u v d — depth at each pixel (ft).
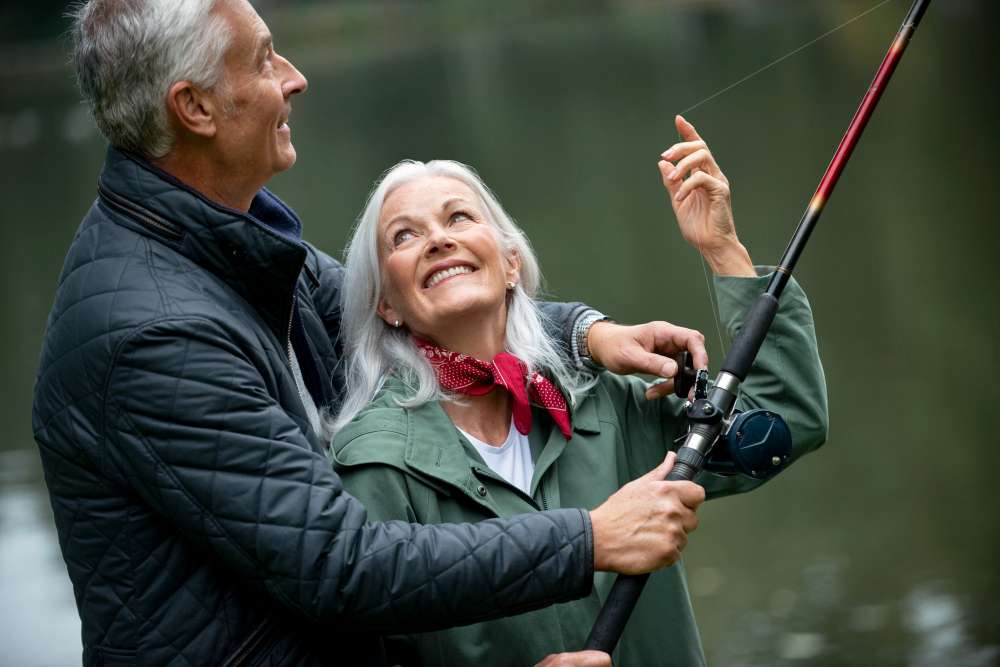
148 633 17.19
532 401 20.83
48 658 39.65
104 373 16.74
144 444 16.65
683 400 21.76
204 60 17.57
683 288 76.38
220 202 18.54
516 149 140.97
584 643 19.72
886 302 69.56
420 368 20.43
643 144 134.31
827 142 119.85
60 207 146.72
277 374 17.99
